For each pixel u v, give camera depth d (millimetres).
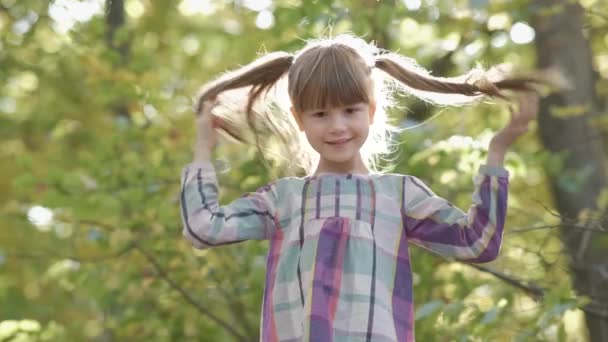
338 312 2822
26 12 8930
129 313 6496
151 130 6492
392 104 3381
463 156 5895
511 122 2854
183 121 6633
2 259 6547
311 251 2879
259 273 5996
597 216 5086
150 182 6262
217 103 3102
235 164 6086
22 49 8703
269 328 2883
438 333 5305
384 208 2930
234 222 2904
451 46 6848
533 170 6629
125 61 6992
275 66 3105
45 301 10039
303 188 2965
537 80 2855
